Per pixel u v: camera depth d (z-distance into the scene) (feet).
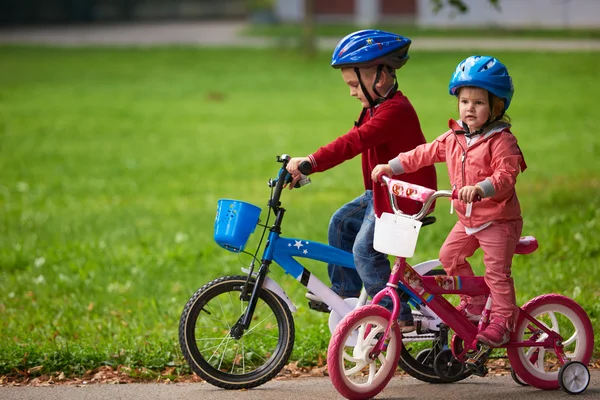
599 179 119.44
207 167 149.07
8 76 287.69
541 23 412.98
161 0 538.06
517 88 245.65
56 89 260.21
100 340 56.44
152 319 64.23
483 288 44.91
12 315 66.28
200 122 203.62
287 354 46.19
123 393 45.55
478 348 44.86
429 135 171.83
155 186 132.87
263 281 45.78
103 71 301.84
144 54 346.74
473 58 42.29
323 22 445.78
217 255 86.12
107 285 75.82
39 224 104.78
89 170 147.02
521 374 45.68
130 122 203.31
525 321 45.42
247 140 178.19
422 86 254.68
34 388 46.60
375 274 45.60
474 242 44.57
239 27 467.11
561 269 71.92
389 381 47.24
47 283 75.97
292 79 283.38
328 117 209.36
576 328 46.75
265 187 130.72
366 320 43.14
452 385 46.96
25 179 138.51
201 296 45.21
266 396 44.86
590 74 267.80
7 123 199.21
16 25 501.56
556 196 104.53
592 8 404.98
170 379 48.78
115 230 100.99
